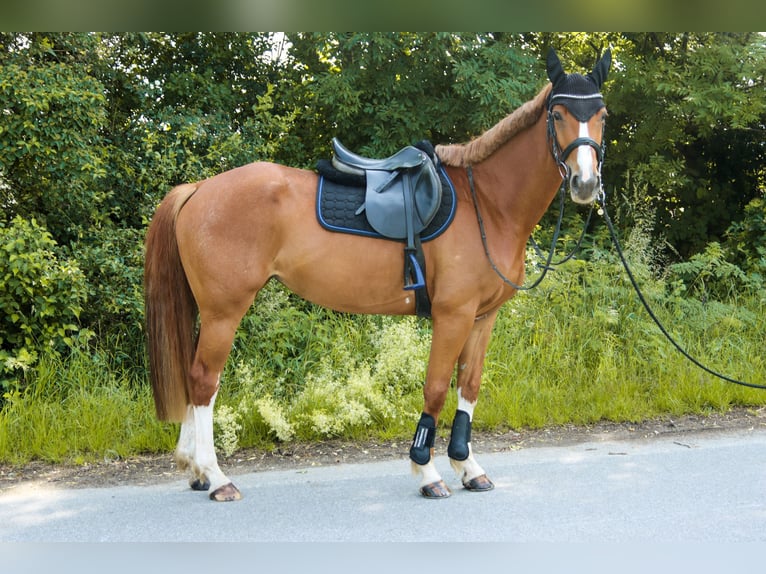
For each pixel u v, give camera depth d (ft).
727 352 18.20
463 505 10.25
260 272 10.69
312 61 24.29
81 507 10.35
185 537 9.18
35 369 14.87
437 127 22.21
